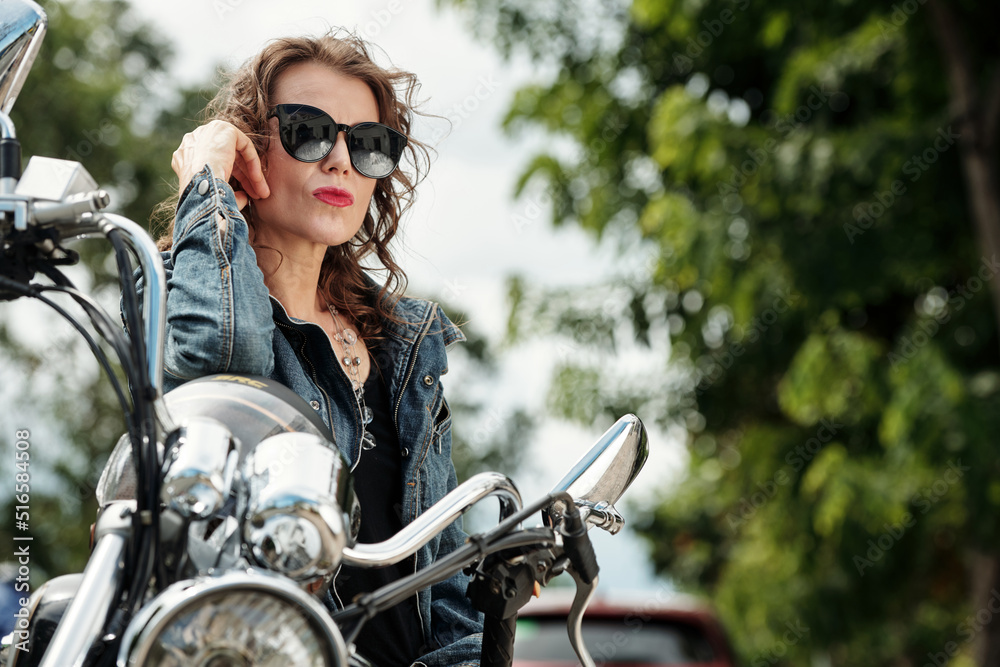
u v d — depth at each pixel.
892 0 10.20
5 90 1.92
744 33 11.93
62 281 1.53
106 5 14.73
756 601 13.70
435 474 2.40
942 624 15.62
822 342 10.52
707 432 13.80
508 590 1.65
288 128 2.28
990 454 9.17
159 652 1.15
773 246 10.45
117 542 1.37
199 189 2.11
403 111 2.70
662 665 8.59
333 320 2.44
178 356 1.95
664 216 10.92
